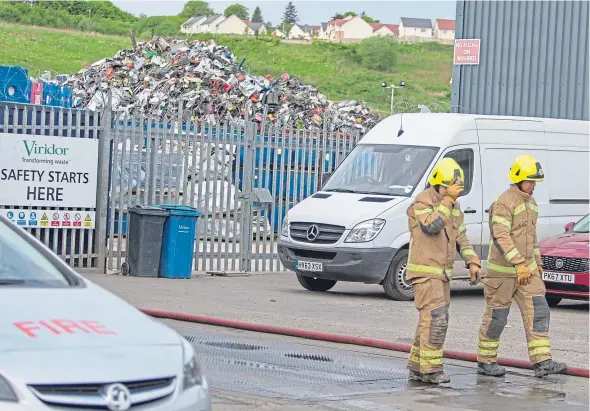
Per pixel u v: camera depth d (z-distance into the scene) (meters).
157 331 9.84
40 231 31.58
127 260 32.53
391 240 28.83
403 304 28.31
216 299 27.48
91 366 8.76
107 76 74.25
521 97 45.34
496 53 45.84
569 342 22.55
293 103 71.31
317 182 37.03
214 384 16.22
